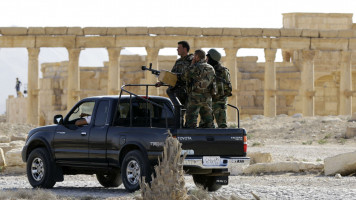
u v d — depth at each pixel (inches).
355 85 7716.5
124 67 7544.3
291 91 7529.5
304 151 3668.8
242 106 7524.6
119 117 1878.7
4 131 5108.3
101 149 1859.0
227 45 6333.7
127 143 1785.2
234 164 1753.2
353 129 4493.1
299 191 1793.8
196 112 1770.4
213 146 1732.3
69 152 1932.8
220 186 1882.4
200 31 6289.4
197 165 1705.2
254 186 1961.1
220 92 1872.5
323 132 4729.3
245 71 7672.2
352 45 6584.6
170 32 6245.1
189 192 1701.5
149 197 1342.3
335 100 7632.9
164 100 1941.4
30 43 6186.0
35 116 6166.3
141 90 7391.7
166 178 1341.0
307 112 6535.4
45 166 1972.2
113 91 6215.6
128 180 1770.4
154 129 1744.6
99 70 7632.9
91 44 6230.3
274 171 2524.6
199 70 1759.4
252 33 6373.0
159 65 7470.5
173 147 1362.0
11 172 2637.8
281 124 5315.0
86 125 1925.4
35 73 6186.0
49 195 1733.5
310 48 6520.7
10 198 1716.3
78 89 6210.6
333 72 7603.4
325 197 1659.7
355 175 2359.7
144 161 1732.3
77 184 2212.1
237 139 1766.7
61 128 1971.0
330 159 2378.2
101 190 1968.5
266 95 6451.8
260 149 3853.3
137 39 6245.1
